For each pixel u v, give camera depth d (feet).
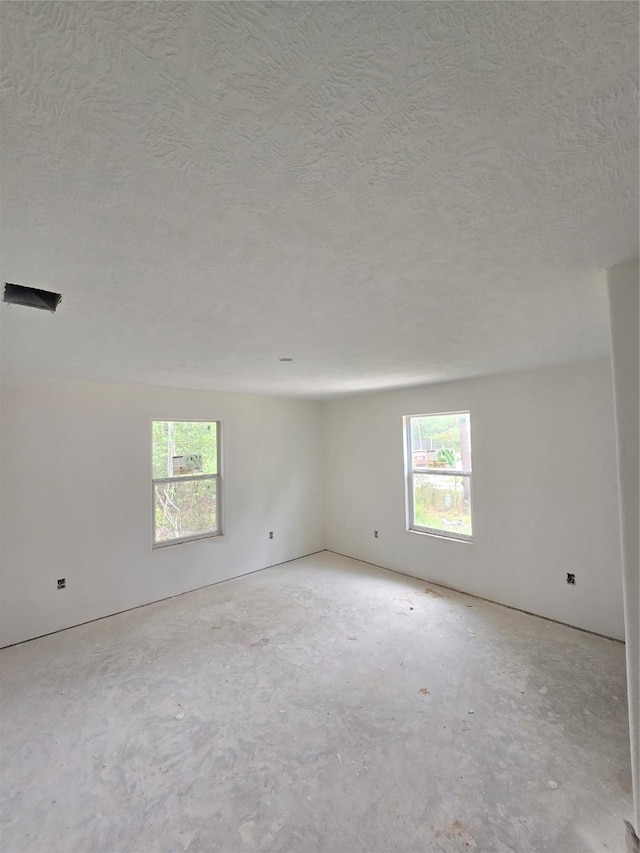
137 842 5.26
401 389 15.33
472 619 11.52
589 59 1.93
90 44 1.77
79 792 6.00
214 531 15.31
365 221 3.44
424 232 3.66
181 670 9.19
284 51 1.84
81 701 8.13
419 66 1.96
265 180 2.82
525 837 5.23
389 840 5.23
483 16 1.71
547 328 7.05
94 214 3.19
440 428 14.60
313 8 1.65
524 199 3.14
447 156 2.62
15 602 10.59
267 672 9.06
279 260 4.16
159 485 13.94
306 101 2.15
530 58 1.93
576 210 3.32
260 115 2.23
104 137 2.34
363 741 6.93
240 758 6.60
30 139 2.34
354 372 11.28
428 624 11.27
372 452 16.71
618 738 6.89
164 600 13.35
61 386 11.54
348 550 17.87
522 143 2.52
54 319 5.93
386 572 15.79
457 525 14.05
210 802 5.80
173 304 5.41
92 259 4.01
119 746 6.90
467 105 2.21
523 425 11.88
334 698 8.11
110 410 12.46
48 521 11.19
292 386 13.93
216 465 15.48
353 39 1.80
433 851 5.07
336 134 2.39
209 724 7.41
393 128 2.36
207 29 1.72
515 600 12.16
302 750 6.75
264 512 16.57
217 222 3.38
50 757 6.68
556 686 8.36
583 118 2.32
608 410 10.31
